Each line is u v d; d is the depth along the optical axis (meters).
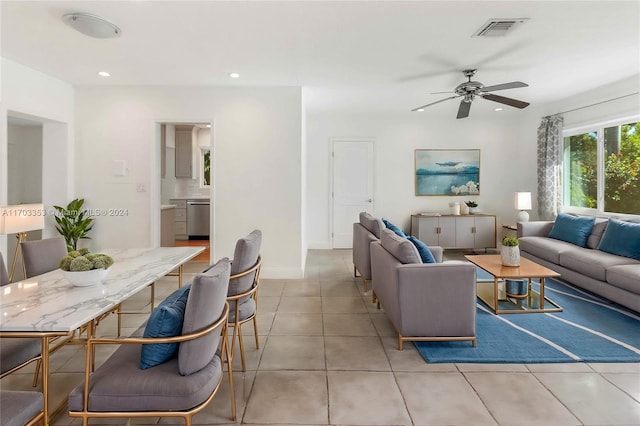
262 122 4.28
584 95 4.75
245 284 2.12
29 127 5.63
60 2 2.30
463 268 2.42
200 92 4.25
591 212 4.79
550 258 4.12
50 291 1.76
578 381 2.04
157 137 4.32
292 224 4.35
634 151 4.20
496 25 2.64
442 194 6.33
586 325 2.83
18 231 2.80
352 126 6.27
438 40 2.91
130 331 2.76
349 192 6.34
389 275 2.66
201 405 1.37
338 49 3.09
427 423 1.69
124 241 4.28
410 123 6.29
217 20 2.54
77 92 4.20
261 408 1.81
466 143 6.29
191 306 1.37
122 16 2.47
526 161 6.09
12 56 3.26
